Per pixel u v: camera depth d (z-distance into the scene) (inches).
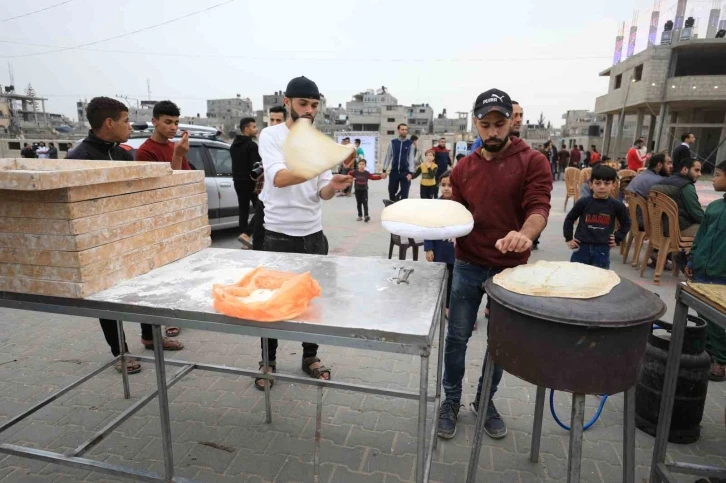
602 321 49.2
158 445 88.5
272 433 92.6
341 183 84.2
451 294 89.5
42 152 718.5
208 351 129.2
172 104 125.7
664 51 875.4
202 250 88.5
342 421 96.8
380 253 242.2
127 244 67.4
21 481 79.4
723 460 85.1
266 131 97.1
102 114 102.8
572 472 54.0
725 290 65.6
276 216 100.4
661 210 184.9
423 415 53.5
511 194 79.4
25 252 59.4
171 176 76.8
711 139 1015.0
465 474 81.0
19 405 101.3
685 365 87.0
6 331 141.5
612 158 1077.8
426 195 346.0
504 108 73.2
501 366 59.5
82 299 59.7
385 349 51.8
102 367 96.6
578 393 52.5
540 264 66.4
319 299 62.5
